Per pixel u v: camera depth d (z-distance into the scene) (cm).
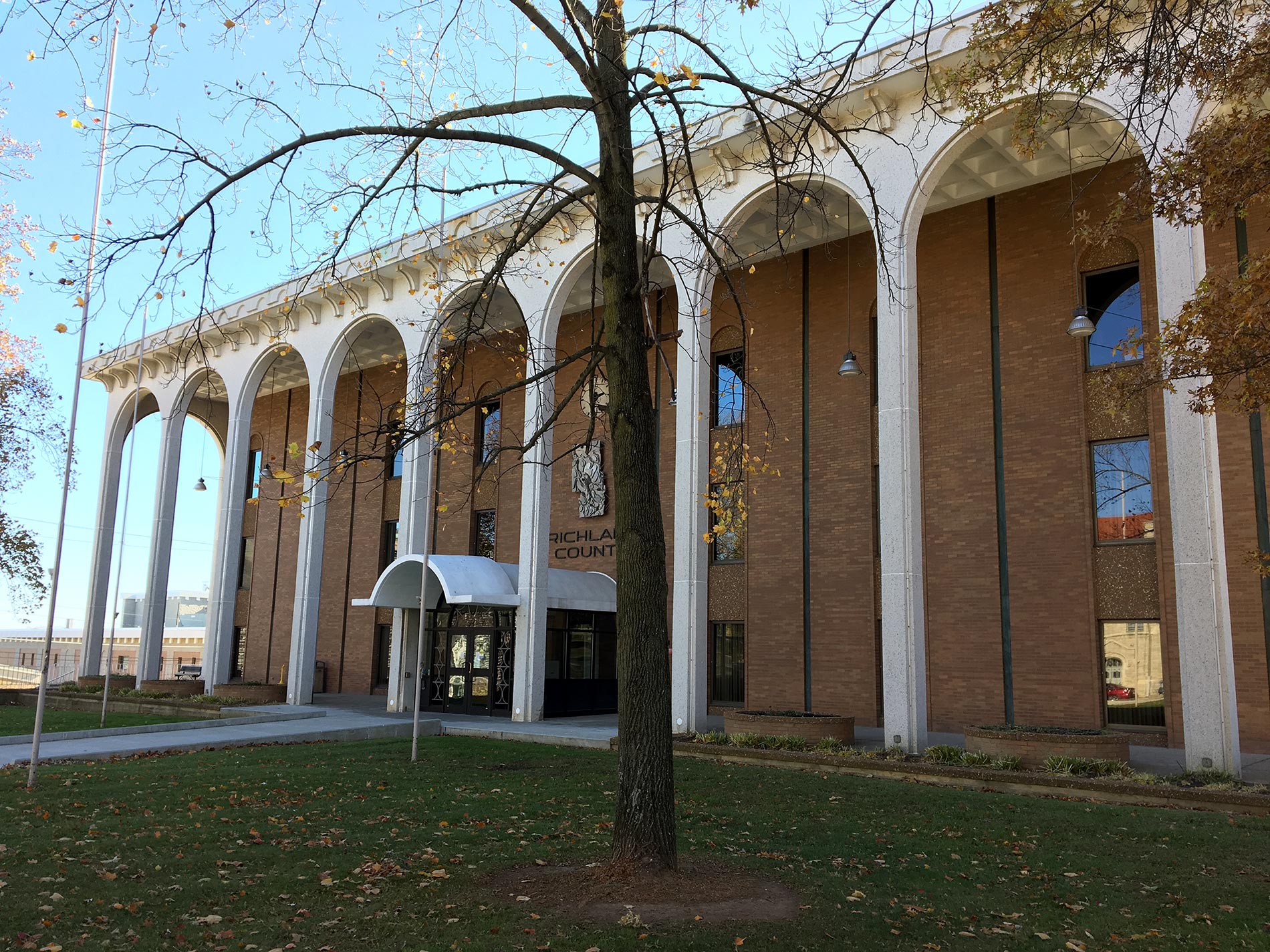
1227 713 1263
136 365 3422
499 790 1200
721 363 2480
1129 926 655
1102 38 1012
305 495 920
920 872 794
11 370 2962
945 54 1602
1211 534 1295
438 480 2780
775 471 1252
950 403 2072
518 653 2194
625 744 753
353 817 994
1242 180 920
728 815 1056
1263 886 762
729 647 2384
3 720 2192
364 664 3319
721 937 598
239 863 777
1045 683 1873
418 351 2491
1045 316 1967
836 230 2234
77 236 792
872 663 2103
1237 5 1092
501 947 577
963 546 2014
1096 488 1888
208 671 2908
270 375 3606
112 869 753
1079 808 1114
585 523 2684
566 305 2781
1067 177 1969
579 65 831
